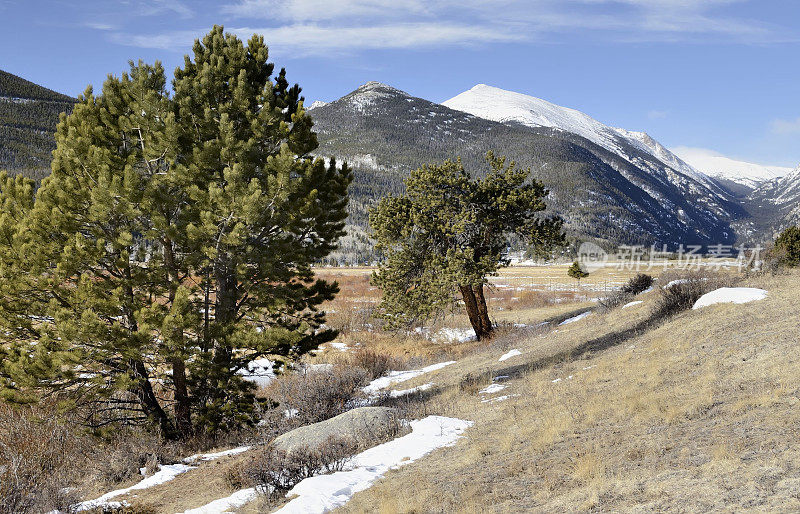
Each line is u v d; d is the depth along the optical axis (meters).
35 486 10.43
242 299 15.25
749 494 5.25
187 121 14.27
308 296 15.78
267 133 14.79
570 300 44.22
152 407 14.45
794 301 13.43
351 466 9.43
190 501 9.38
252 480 9.34
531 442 8.84
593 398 10.79
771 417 7.34
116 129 14.02
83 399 14.00
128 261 13.19
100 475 11.77
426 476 8.18
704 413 8.30
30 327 13.45
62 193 12.98
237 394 14.45
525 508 6.23
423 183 25.33
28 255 12.82
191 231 13.07
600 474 6.62
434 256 24.81
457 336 31.42
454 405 13.54
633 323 18.52
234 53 15.14
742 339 11.67
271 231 14.84
